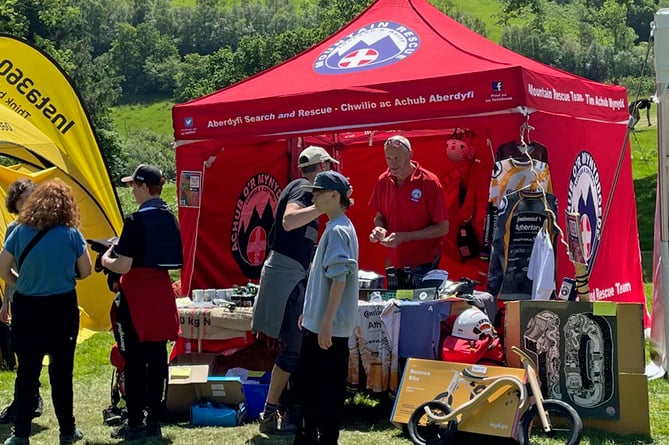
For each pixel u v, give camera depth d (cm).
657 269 721
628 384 517
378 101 625
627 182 845
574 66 8956
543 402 488
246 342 635
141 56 10069
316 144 881
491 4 12062
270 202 818
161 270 523
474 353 540
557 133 657
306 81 685
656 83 678
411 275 613
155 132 7744
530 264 575
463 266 802
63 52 4022
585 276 581
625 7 3559
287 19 12581
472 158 798
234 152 779
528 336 533
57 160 934
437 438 505
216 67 7444
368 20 773
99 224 968
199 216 750
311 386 452
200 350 634
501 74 585
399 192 657
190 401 580
